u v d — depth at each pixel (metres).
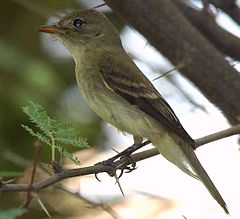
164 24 11.30
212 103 11.69
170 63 11.70
